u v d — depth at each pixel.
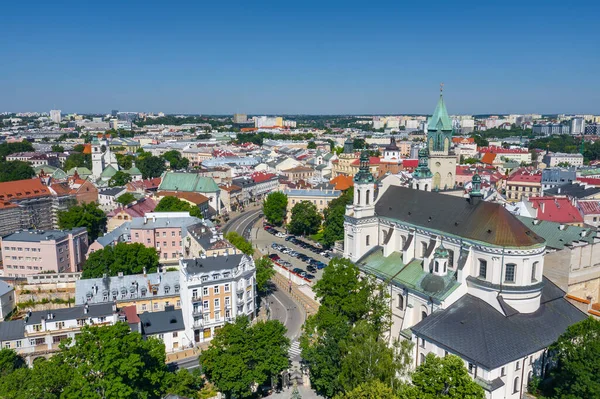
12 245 173.75
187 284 127.12
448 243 111.94
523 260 98.56
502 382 87.38
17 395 82.00
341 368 93.56
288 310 149.75
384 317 118.69
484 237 103.38
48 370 83.06
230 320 135.12
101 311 124.06
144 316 131.75
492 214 105.75
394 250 131.25
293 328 136.50
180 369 106.75
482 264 104.00
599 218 199.12
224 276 132.88
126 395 82.19
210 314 132.25
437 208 121.75
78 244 185.38
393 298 120.81
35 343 118.06
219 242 156.00
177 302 140.50
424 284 110.88
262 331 102.69
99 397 80.06
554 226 137.88
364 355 87.31
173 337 128.75
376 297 112.88
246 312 138.88
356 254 137.25
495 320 97.25
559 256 114.19
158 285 139.88
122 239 189.62
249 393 99.75
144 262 156.88
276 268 185.25
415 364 102.81
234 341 100.12
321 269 184.25
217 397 101.69
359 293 111.75
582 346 81.25
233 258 142.12
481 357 88.69
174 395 87.06
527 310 100.50
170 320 131.38
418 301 111.62
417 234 122.00
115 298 135.38
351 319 112.69
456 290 105.31
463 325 97.94
